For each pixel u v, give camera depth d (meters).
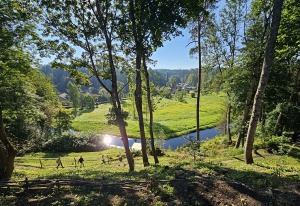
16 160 25.94
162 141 36.72
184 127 50.53
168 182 7.25
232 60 21.39
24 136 31.72
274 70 20.34
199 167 9.53
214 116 61.78
